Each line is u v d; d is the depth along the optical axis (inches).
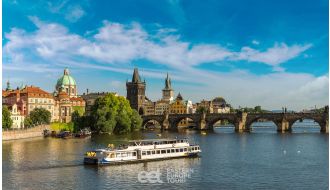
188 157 5285.4
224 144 7327.8
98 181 3708.2
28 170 4188.0
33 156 5226.4
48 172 4094.5
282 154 5713.6
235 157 5344.5
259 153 5826.8
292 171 4286.4
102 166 4468.5
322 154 5738.2
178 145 5334.6
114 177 3887.8
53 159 4948.3
